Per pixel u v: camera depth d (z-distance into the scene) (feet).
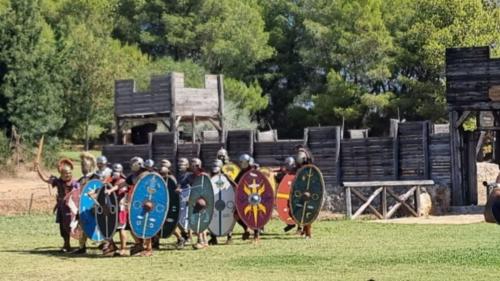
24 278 94.53
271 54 533.96
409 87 432.25
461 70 192.34
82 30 414.00
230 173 144.46
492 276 90.12
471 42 371.15
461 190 191.83
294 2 554.46
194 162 124.77
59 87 349.00
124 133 273.13
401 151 200.64
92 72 395.55
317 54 497.46
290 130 526.98
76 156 372.38
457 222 156.25
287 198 139.13
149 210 115.55
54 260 111.34
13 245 130.41
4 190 227.61
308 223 133.90
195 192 123.65
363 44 449.06
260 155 223.92
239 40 522.06
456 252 109.81
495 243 120.67
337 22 482.28
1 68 326.24
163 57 510.99
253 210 128.47
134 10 541.75
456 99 192.95
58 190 123.13
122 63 418.51
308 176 134.00
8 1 446.60
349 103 460.55
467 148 194.80
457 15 383.04
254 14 542.98
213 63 525.34
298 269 97.66
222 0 532.73
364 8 460.14
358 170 205.87
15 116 321.32
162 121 265.34
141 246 115.85
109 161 248.32
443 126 255.09
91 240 127.95
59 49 358.43
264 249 118.83
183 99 250.37
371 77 440.86
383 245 120.67
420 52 407.64
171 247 124.36
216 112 258.16
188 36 522.88
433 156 195.72
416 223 155.02
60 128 359.66
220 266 102.01
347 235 136.15
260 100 493.36
